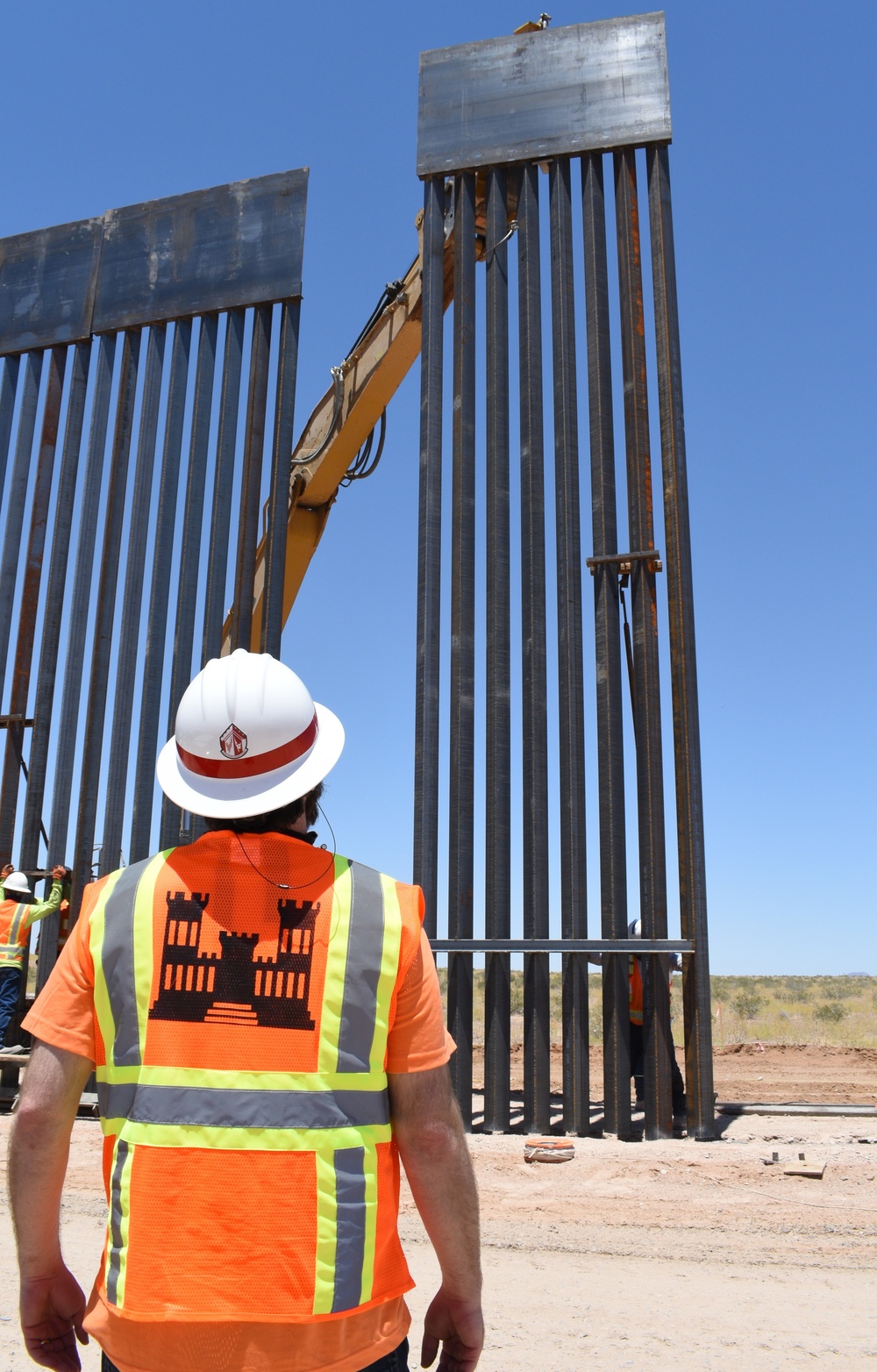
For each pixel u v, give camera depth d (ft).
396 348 41.09
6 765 38.22
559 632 32.65
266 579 35.17
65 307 40.24
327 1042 5.73
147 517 37.70
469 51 36.68
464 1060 31.14
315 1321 5.32
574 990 30.91
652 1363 13.69
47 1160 5.86
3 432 40.75
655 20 35.14
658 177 34.22
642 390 33.24
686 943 29.96
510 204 36.50
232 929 5.91
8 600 39.19
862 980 145.07
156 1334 5.31
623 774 31.81
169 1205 5.44
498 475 34.19
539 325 34.63
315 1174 5.51
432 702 33.01
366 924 6.01
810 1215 21.33
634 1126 31.65
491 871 31.68
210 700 6.54
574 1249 19.21
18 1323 15.35
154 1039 5.74
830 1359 13.91
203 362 38.06
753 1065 51.37
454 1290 6.23
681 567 31.89
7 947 35.06
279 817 6.47
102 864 34.99
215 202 38.88
